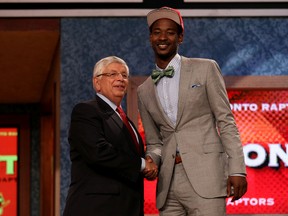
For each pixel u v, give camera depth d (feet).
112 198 12.94
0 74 29.45
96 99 13.75
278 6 21.72
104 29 21.77
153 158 13.70
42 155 34.22
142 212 13.64
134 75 21.62
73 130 13.33
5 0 21.66
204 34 21.72
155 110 13.75
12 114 37.65
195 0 21.62
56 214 22.77
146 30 21.79
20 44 23.70
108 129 13.29
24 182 37.11
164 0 21.72
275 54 21.76
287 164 21.20
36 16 21.66
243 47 21.75
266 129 21.36
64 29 21.76
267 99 21.48
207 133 13.32
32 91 34.27
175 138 13.41
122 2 21.71
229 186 12.89
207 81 13.35
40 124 37.09
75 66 21.68
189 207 13.20
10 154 37.40
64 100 21.61
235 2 21.68
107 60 13.88
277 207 21.06
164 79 13.73
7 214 36.88
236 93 21.49
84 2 21.71
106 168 13.06
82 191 13.07
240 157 12.92
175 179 13.33
